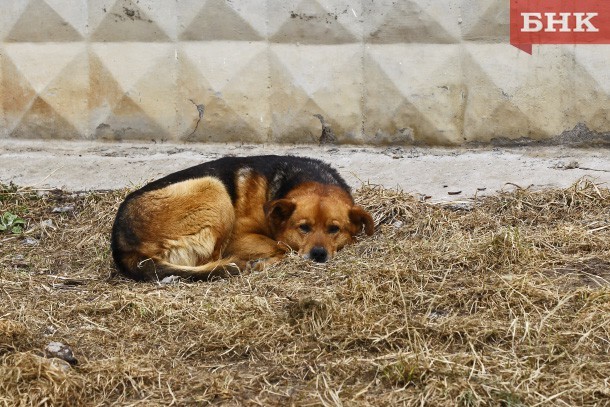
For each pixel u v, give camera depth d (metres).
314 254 7.49
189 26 10.66
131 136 10.96
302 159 8.43
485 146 10.46
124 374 5.58
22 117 11.10
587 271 6.92
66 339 6.15
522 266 6.99
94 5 10.77
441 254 7.21
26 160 10.62
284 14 10.50
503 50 10.27
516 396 5.12
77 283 7.52
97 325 6.36
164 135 10.90
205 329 6.20
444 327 5.94
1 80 11.06
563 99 10.23
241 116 10.72
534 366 5.49
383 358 5.61
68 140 11.08
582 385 5.23
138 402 5.34
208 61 10.66
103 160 10.52
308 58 10.54
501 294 6.43
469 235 7.79
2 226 9.04
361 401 5.20
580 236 7.57
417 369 5.42
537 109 10.28
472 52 10.30
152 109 10.84
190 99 10.77
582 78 10.16
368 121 10.57
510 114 10.34
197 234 7.72
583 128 10.24
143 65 10.77
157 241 7.58
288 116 10.66
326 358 5.75
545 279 6.70
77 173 10.27
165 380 5.57
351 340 5.90
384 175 9.84
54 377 5.41
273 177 8.17
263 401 5.29
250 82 10.65
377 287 6.67
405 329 5.95
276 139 10.75
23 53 10.98
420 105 10.43
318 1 10.42
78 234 8.88
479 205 8.82
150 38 10.75
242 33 10.61
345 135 10.62
